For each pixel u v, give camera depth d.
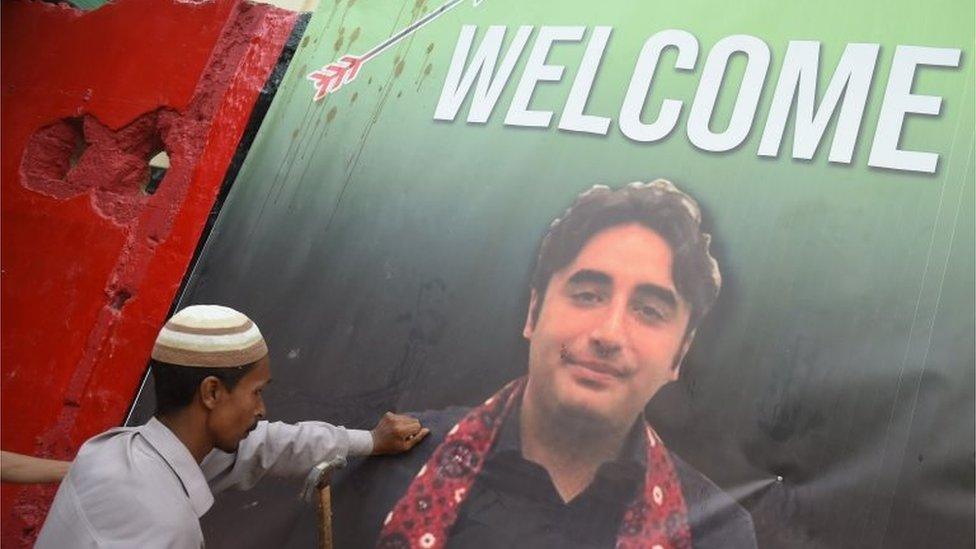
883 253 2.81
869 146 2.94
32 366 4.23
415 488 3.09
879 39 3.06
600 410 2.98
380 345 3.42
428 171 3.64
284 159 3.98
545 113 3.51
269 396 3.52
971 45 2.93
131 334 4.09
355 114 3.92
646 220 3.15
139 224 4.27
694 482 2.79
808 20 3.20
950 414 2.57
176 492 2.35
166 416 2.43
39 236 4.47
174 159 4.33
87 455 2.38
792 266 2.90
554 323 3.15
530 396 3.09
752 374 2.83
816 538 2.61
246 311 3.73
